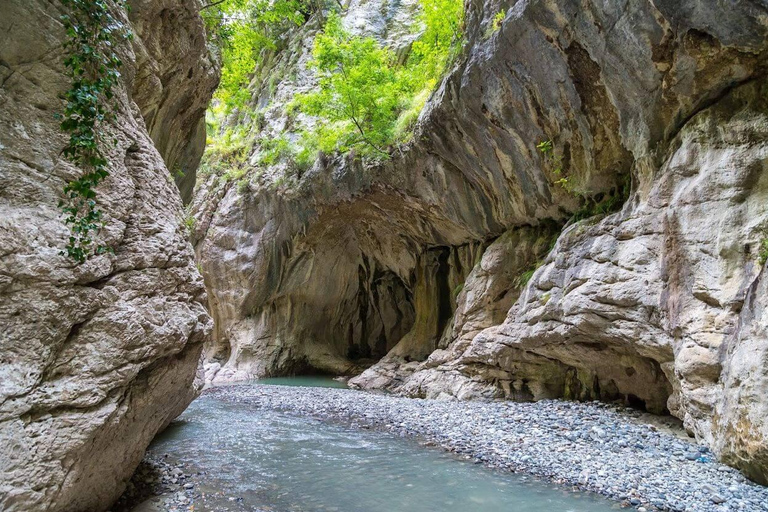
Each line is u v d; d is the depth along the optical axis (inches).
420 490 229.1
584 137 398.0
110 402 147.3
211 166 915.4
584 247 383.9
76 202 145.9
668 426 329.4
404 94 630.5
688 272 288.2
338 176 685.9
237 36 639.1
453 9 538.6
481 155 502.3
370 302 916.0
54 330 133.3
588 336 370.6
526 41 380.8
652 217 329.7
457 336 552.7
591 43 338.6
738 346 239.8
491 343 466.3
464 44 450.6
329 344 901.8
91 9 158.1
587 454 277.0
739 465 233.0
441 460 278.2
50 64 145.8
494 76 423.2
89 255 146.3
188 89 374.0
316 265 845.2
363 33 844.0
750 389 223.1
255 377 775.7
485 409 404.2
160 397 182.5
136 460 190.5
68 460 132.7
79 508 161.3
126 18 188.7
